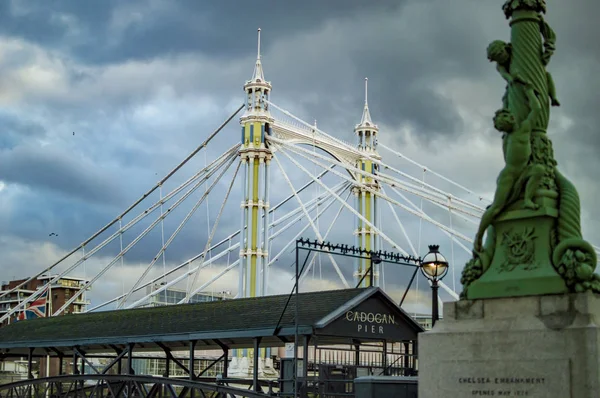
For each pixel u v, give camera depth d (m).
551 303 14.88
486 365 15.20
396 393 23.59
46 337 49.88
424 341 16.00
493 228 16.20
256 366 37.12
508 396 14.87
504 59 16.50
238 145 75.81
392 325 36.91
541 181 15.71
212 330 39.31
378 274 80.94
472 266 16.22
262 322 37.25
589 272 14.70
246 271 72.50
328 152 80.12
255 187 73.50
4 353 54.47
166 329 42.50
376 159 82.25
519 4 16.47
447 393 15.55
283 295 40.69
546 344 14.61
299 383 33.78
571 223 15.40
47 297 104.44
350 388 35.25
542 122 16.09
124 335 44.31
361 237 81.50
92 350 53.97
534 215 15.50
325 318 34.25
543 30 16.59
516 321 15.13
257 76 75.62
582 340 14.23
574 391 14.20
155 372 94.44
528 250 15.55
